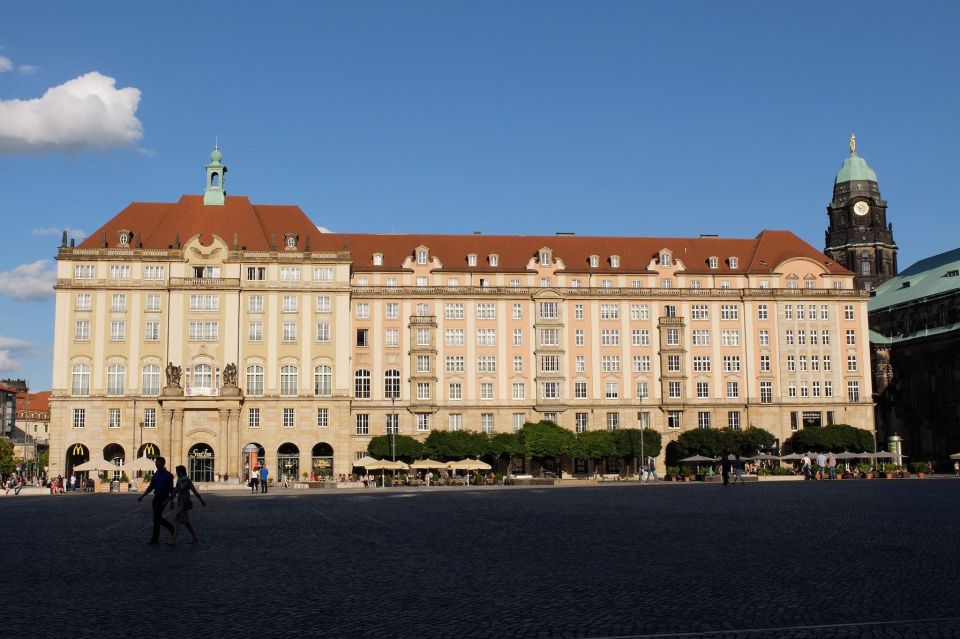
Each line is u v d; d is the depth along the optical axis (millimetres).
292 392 144000
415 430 149250
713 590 22672
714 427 153625
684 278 158000
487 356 152000
